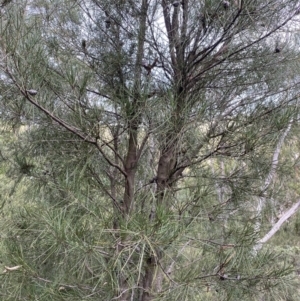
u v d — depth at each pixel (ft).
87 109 5.19
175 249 4.62
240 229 6.07
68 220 4.56
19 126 6.57
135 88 5.62
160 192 5.72
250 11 4.89
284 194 7.66
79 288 5.16
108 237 4.76
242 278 5.59
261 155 6.17
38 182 7.20
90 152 5.71
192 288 5.01
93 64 6.36
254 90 6.51
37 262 5.30
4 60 3.93
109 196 6.78
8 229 6.33
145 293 5.81
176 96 5.87
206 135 5.88
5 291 4.89
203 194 6.13
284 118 5.42
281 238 15.60
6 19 3.95
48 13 6.45
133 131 5.76
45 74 4.76
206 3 5.01
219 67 6.32
